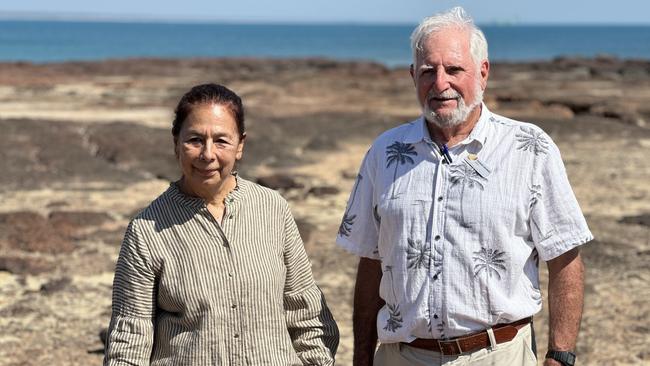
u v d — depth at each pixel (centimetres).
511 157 336
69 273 898
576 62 5812
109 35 14738
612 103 2523
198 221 311
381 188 350
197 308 307
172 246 310
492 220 330
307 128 2008
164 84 3650
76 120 2127
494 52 10306
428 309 334
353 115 2272
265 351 312
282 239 326
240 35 16200
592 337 714
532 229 337
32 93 3045
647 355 674
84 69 4612
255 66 5297
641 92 3403
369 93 3244
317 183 1441
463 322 332
